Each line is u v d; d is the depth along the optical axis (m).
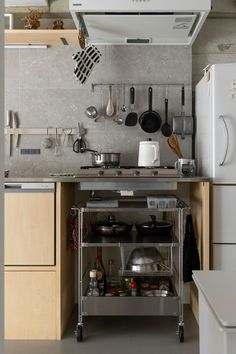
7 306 2.63
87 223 3.26
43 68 3.31
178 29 2.95
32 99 3.32
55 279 2.62
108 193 3.36
